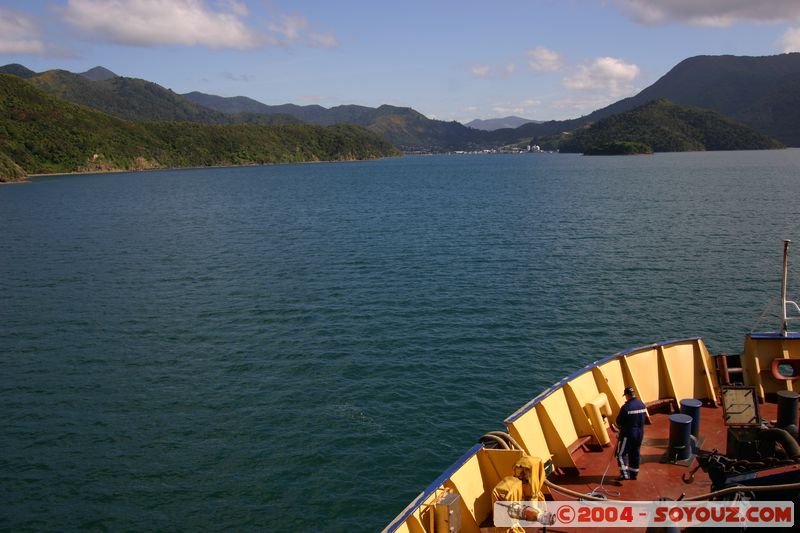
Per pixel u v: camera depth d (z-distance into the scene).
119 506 18.05
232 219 87.19
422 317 35.25
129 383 26.84
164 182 194.88
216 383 26.62
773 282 41.53
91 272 50.19
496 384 25.89
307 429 22.31
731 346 29.92
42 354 30.67
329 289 42.28
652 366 13.91
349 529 16.89
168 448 21.22
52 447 21.42
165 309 38.28
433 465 19.83
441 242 61.12
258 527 17.03
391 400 24.53
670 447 11.60
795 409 11.57
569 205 92.88
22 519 17.52
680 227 66.25
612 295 39.09
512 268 47.78
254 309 37.72
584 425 12.30
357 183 174.00
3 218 94.31
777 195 99.38
